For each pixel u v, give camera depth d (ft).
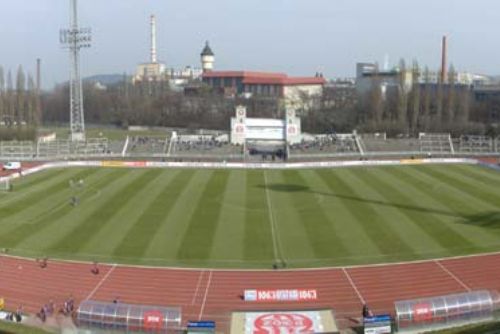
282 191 358.84
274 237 259.19
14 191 356.38
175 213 301.43
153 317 170.71
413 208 307.78
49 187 369.30
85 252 239.09
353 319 180.75
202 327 165.07
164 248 243.81
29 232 266.16
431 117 636.89
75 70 576.61
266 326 176.55
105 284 207.72
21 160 489.26
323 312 185.68
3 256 234.38
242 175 422.82
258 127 554.46
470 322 169.78
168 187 370.32
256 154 526.98
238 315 184.14
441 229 267.39
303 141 558.15
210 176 416.67
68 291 202.28
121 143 549.54
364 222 281.74
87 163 471.21
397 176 410.72
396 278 211.20
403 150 535.60
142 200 330.75
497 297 180.55
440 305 172.24
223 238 257.96
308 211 305.94
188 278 212.43
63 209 308.81
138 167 458.50
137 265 224.74
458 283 206.39
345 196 341.21
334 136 570.87
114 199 333.21
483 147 539.70
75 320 179.01
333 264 224.74
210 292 200.95
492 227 269.44
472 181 385.70
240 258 232.12
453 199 328.08
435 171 432.25
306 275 214.28
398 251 238.27
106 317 172.04
